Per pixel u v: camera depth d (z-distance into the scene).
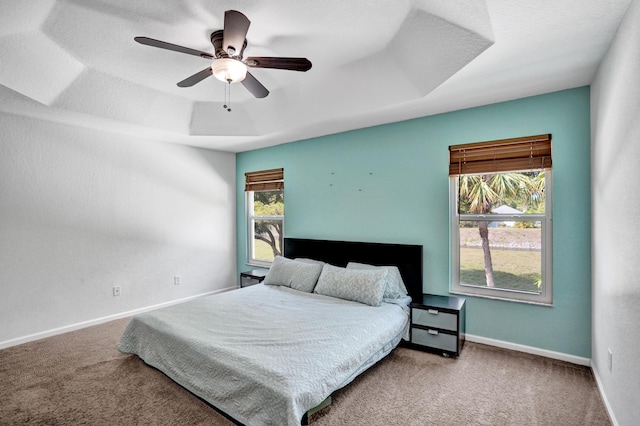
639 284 1.47
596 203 2.31
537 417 1.95
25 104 2.76
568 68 2.21
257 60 2.00
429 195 3.27
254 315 2.65
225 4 1.87
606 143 2.01
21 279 3.09
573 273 2.60
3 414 1.99
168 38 2.22
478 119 2.98
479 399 2.13
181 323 2.49
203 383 2.04
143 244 4.03
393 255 3.42
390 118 3.34
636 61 1.46
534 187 2.84
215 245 4.83
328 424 1.89
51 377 2.42
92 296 3.58
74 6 1.90
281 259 3.94
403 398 2.15
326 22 2.07
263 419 1.70
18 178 3.08
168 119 3.52
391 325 2.61
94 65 2.61
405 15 2.00
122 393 2.21
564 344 2.65
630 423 1.60
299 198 4.33
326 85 2.95
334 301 3.06
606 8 1.57
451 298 3.08
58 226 3.33
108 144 3.70
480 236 3.08
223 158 4.95
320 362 1.91
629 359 1.61
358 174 3.76
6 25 1.99
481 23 1.74
